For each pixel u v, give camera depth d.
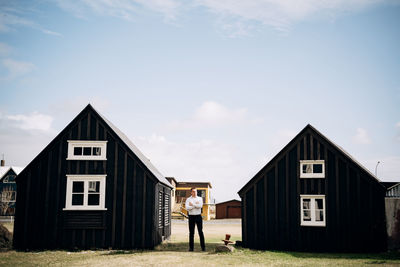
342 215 18.20
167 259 14.66
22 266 13.34
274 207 19.16
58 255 16.30
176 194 62.31
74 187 19.25
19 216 18.61
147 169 18.72
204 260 14.38
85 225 18.41
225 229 36.69
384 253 17.12
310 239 18.44
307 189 18.83
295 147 19.31
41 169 18.97
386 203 17.86
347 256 16.25
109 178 18.78
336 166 18.62
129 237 18.28
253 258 15.06
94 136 19.16
